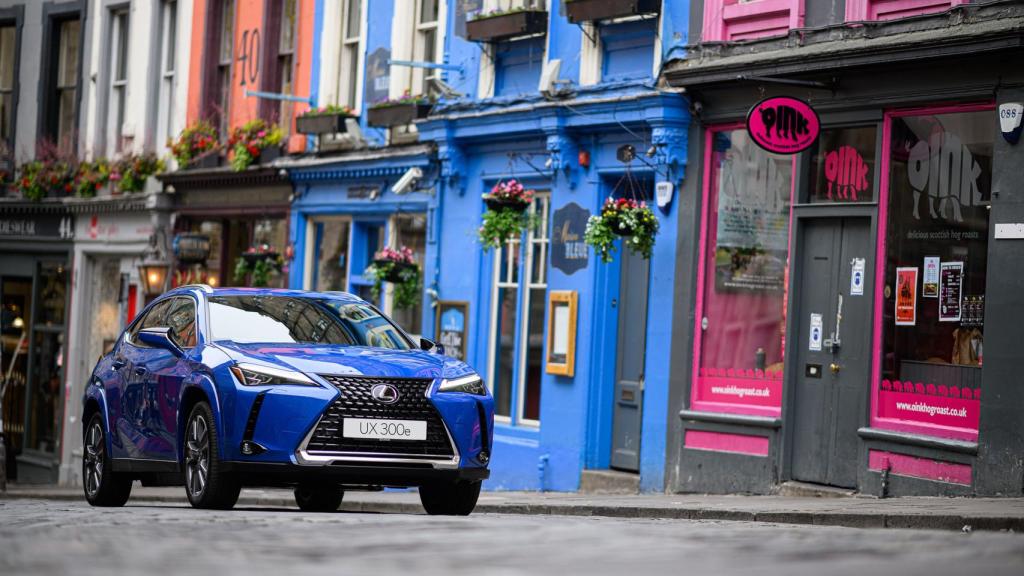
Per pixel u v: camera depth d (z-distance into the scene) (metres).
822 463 14.71
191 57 27.27
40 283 31.33
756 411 15.54
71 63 31.64
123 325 28.59
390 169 21.56
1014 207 12.91
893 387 14.02
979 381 13.25
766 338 15.55
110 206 28.72
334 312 12.23
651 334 16.83
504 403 19.61
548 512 13.59
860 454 14.17
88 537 7.87
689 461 16.14
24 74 32.38
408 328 21.58
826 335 14.77
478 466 11.04
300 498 14.40
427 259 20.86
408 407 10.79
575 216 18.12
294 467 10.53
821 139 14.98
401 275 20.53
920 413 13.75
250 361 10.86
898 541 7.83
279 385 10.66
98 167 29.34
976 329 13.32
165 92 28.27
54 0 31.66
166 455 11.80
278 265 23.91
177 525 8.84
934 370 13.66
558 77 18.50
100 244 29.31
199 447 11.13
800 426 14.98
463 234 20.23
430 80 21.00
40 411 31.03
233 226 26.12
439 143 20.25
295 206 23.86
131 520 9.40
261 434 10.62
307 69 24.09
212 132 26.20
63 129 31.72
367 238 22.84
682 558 6.93
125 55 29.89
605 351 17.80
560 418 18.14
